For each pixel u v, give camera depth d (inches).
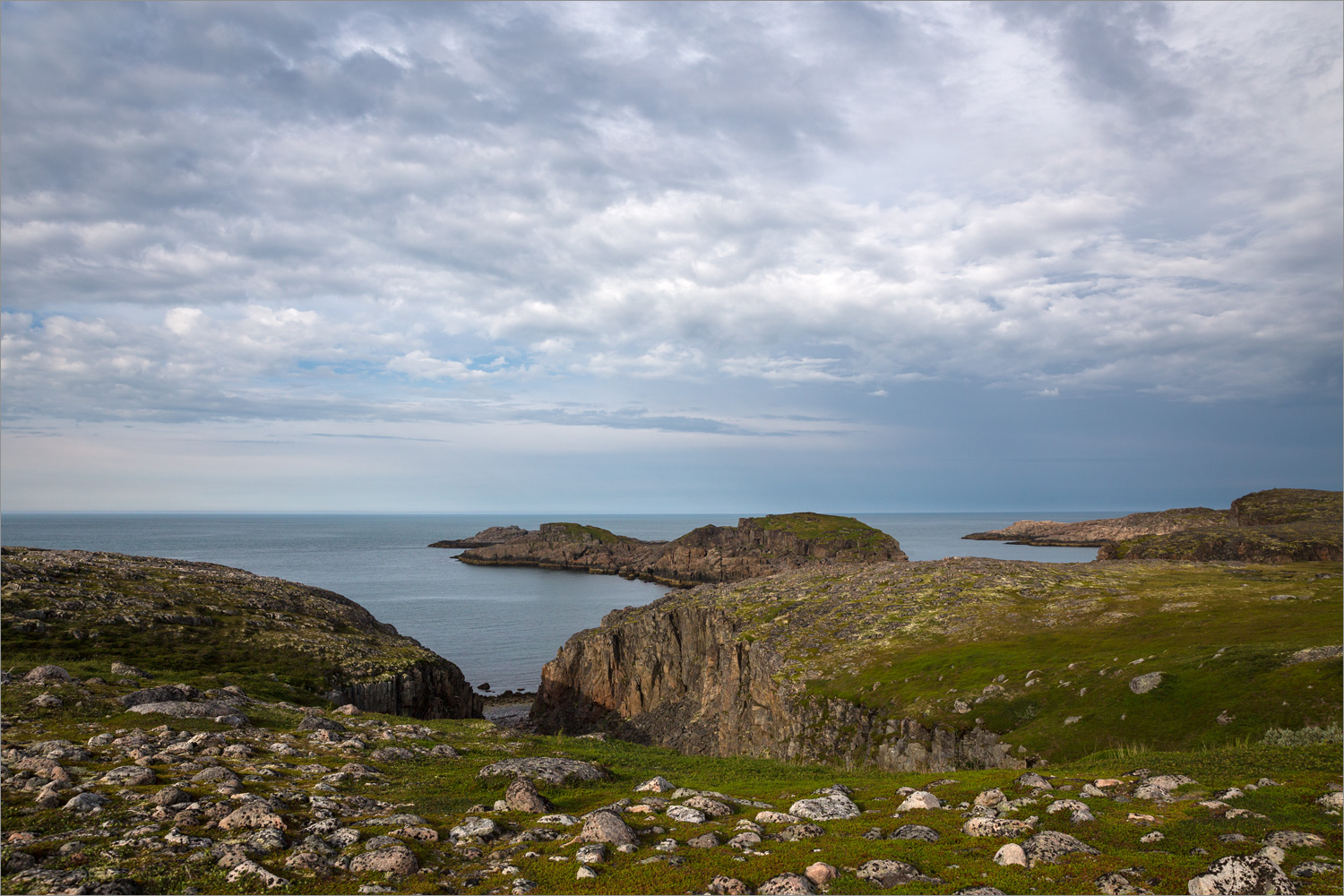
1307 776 747.4
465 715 3137.3
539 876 574.9
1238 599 2645.2
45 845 578.9
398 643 3294.8
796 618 3673.7
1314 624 2094.0
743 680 3449.8
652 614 4574.3
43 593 2358.5
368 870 579.2
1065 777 902.4
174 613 2518.5
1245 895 476.7
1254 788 716.0
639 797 863.1
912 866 568.4
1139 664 1998.0
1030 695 2098.9
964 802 803.4
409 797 842.8
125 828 629.0
